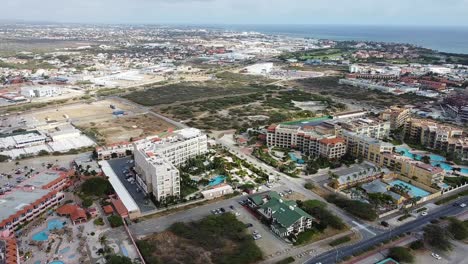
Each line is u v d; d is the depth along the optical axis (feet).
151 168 633.61
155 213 603.67
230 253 492.95
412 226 572.10
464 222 575.79
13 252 462.19
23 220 556.10
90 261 470.39
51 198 610.24
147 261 471.21
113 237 525.75
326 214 583.99
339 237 540.11
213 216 583.17
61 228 545.44
